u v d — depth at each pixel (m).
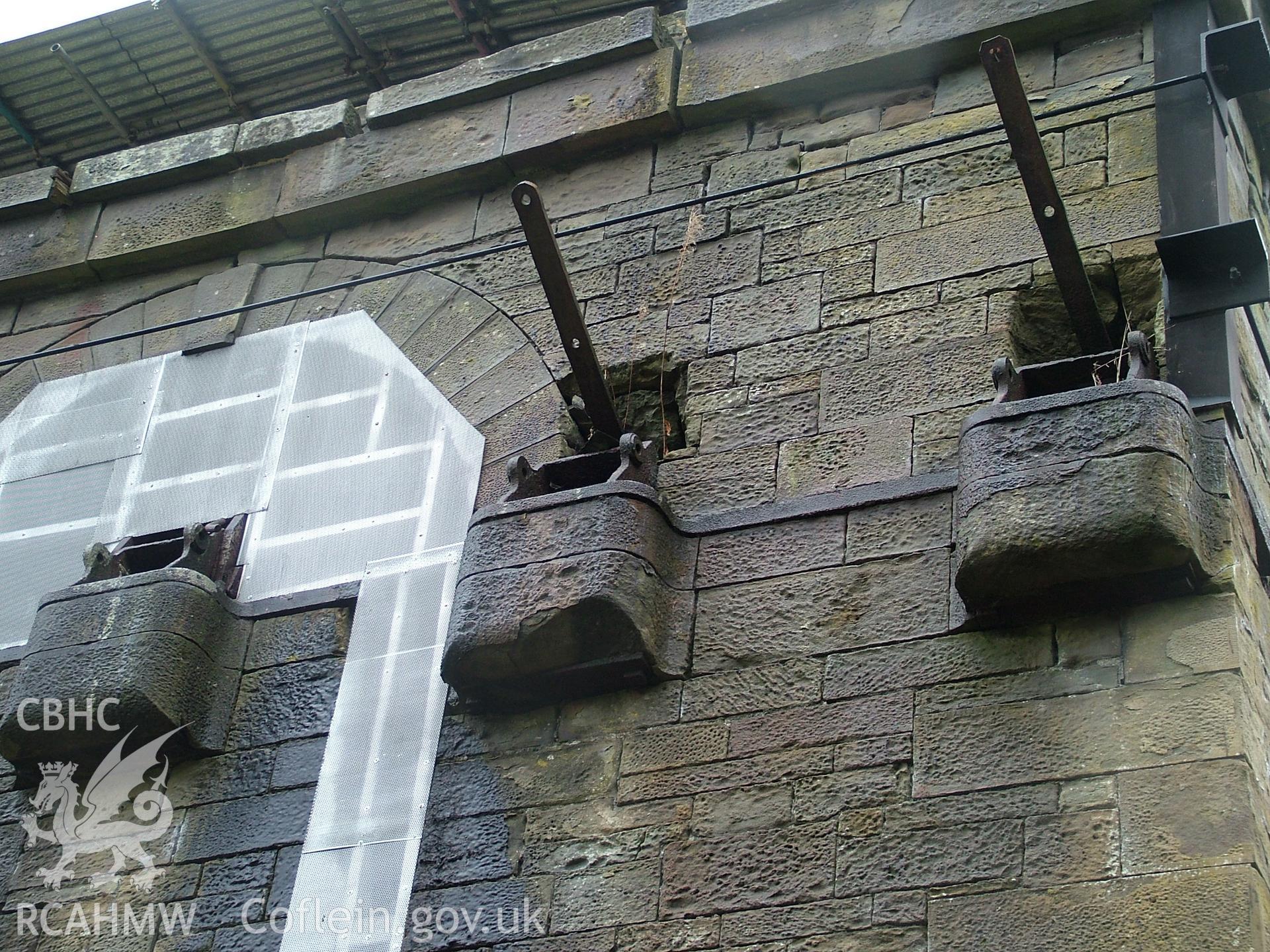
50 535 11.93
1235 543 8.62
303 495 11.30
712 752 8.94
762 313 10.86
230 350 12.41
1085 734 8.23
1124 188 10.41
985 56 9.20
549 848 8.94
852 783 8.54
